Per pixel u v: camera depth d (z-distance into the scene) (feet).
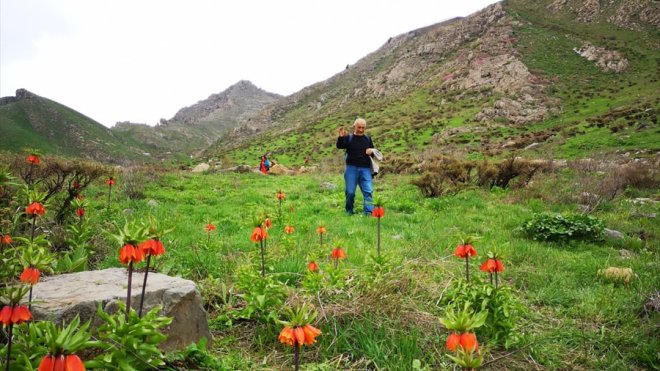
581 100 204.03
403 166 81.66
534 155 102.17
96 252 18.37
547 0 388.98
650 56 258.78
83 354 8.55
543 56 279.28
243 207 37.68
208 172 84.53
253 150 263.08
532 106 207.31
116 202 35.63
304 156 207.51
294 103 574.97
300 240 22.89
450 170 51.47
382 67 510.17
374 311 12.20
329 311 11.96
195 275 16.11
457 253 12.34
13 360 7.03
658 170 53.72
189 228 26.22
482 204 38.47
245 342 11.51
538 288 16.92
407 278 14.57
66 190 26.40
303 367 10.16
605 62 255.70
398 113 276.62
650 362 11.14
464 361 5.96
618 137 107.14
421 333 11.64
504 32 324.80
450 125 204.85
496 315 11.25
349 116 324.39
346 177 34.63
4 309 6.44
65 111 532.32
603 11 340.80
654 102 158.30
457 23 434.30
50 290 10.27
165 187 50.21
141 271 12.60
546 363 11.12
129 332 7.98
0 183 14.66
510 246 22.71
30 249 8.02
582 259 21.54
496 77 265.13
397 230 27.94
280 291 12.32
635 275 17.95
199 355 9.70
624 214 33.81
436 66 368.89
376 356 10.36
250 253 16.84
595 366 11.09
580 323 13.73
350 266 17.06
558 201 39.50
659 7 314.35
